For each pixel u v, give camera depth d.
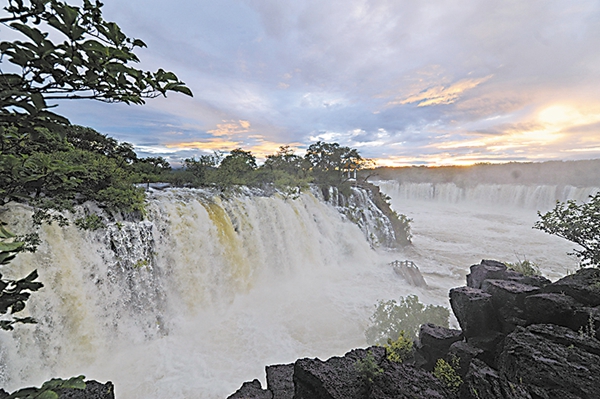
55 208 10.63
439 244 30.48
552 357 6.18
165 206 15.05
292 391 7.74
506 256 25.92
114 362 10.73
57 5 1.82
